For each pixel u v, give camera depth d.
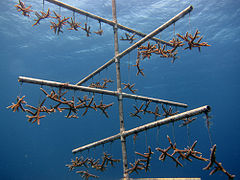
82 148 3.20
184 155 1.80
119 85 2.95
